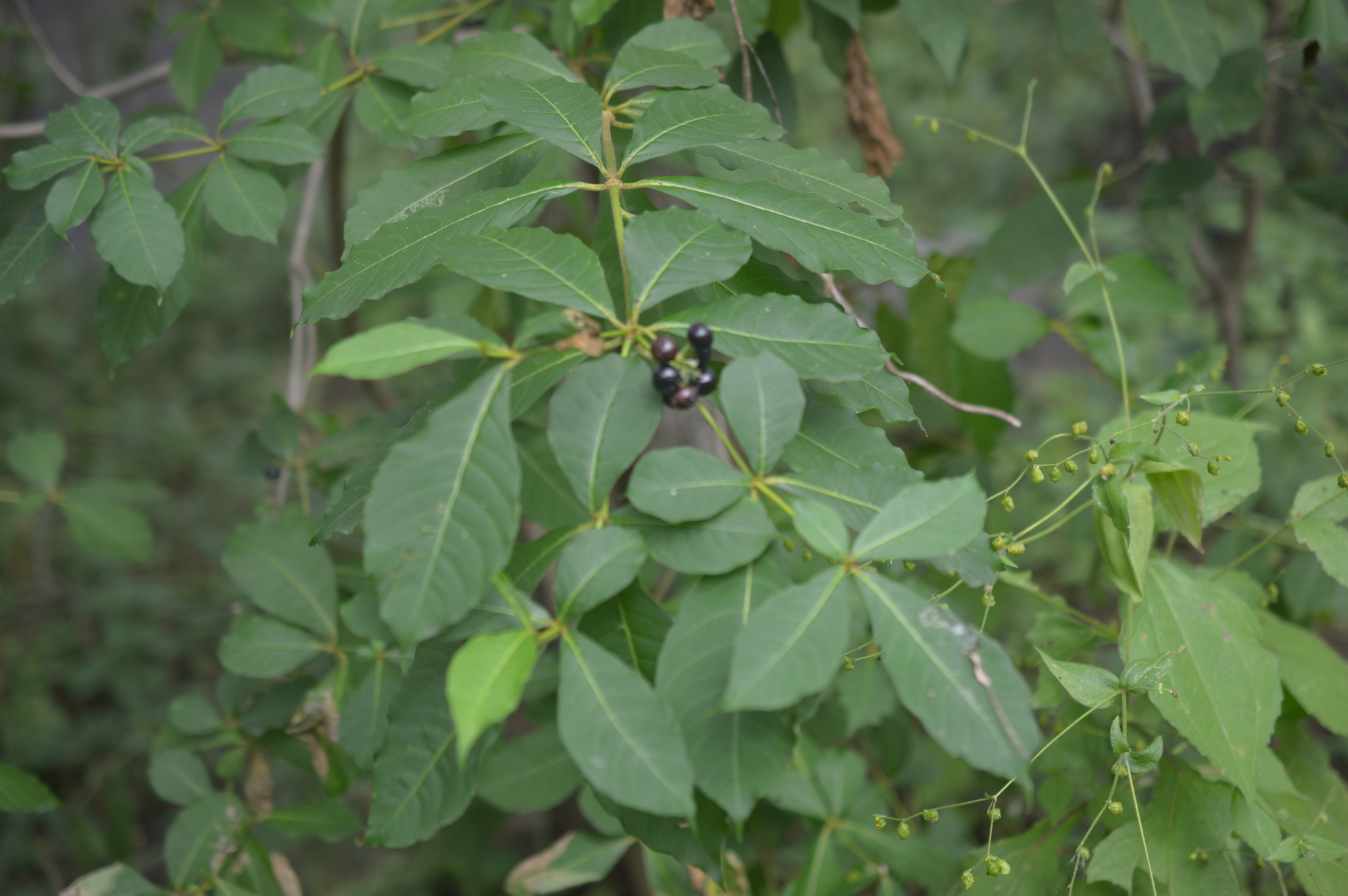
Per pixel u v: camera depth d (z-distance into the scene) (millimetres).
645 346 1064
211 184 1290
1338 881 1205
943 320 1949
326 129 1384
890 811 1721
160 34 3859
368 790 3564
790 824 1858
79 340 6090
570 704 1018
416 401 1277
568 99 1154
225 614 4707
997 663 1021
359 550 2094
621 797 1004
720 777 1024
